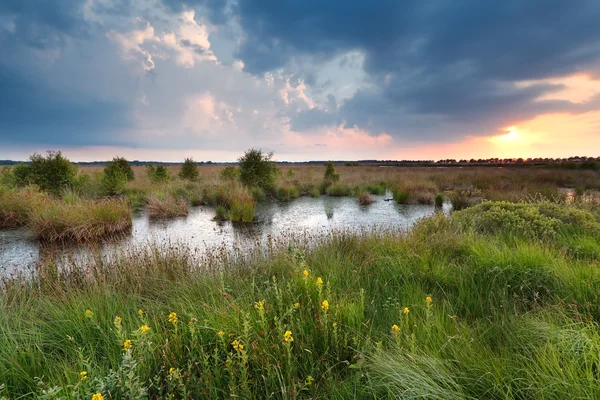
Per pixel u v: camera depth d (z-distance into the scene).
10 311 3.23
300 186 19.91
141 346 2.07
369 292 3.47
